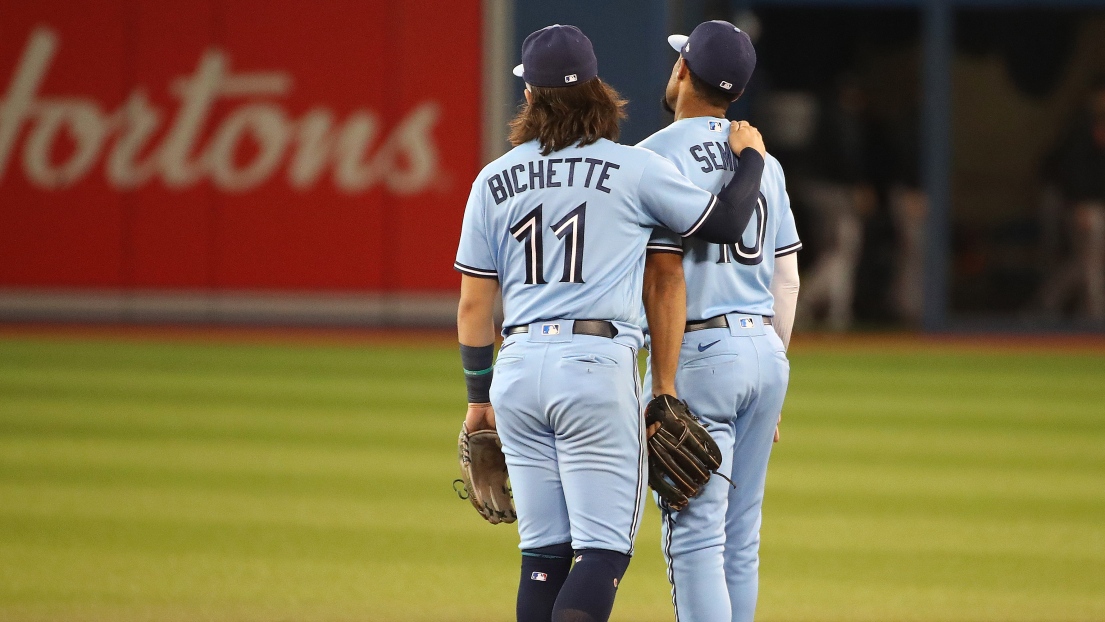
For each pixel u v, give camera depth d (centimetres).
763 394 1359
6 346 4556
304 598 1803
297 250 5094
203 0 5019
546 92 1247
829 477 2645
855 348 4819
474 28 5006
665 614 1767
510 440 1268
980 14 5200
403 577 1920
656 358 1285
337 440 2944
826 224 5266
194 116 5056
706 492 1326
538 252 1236
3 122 5053
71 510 2294
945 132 5194
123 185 5075
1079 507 2400
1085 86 5206
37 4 5019
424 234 5078
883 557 2058
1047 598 1838
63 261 5100
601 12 4906
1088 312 5288
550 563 1270
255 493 2441
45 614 1703
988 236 5300
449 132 5038
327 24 5022
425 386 3744
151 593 1809
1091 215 5244
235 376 3903
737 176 1293
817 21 5188
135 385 3700
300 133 5056
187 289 5103
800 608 1789
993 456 2864
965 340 5119
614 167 1235
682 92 1379
